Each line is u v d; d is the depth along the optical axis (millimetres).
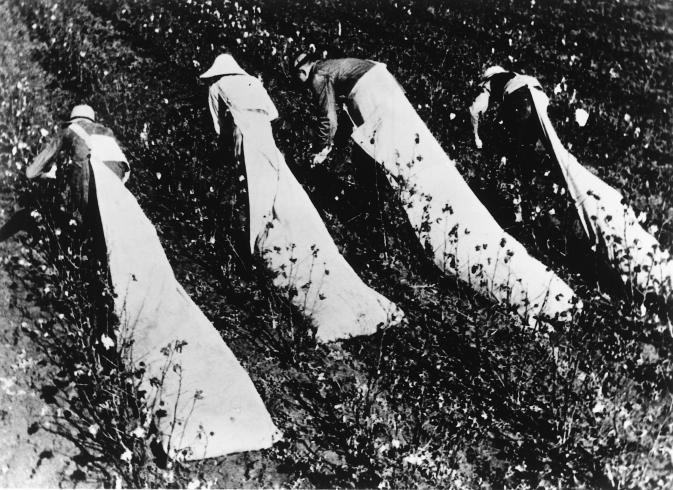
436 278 4230
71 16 4703
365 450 3496
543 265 4312
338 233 4289
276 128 4383
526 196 4484
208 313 3871
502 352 3936
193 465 3379
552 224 4441
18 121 4176
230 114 4215
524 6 4797
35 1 4738
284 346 3840
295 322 3936
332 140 4418
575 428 3676
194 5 4766
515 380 3814
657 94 4684
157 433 3379
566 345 3992
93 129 3992
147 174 4168
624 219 4391
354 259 4227
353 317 3969
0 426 3322
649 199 4465
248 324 3896
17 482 3203
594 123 4609
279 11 4742
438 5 4746
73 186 3848
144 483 3271
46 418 3375
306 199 4195
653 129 4613
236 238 4098
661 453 3639
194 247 4074
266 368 3754
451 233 4223
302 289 3994
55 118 4258
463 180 4398
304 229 4125
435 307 4102
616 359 4020
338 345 3895
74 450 3314
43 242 3832
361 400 3627
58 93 4367
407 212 4285
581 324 4125
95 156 3883
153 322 3674
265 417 3539
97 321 3645
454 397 3766
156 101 4395
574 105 4625
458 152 4539
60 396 3445
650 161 4559
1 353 3537
